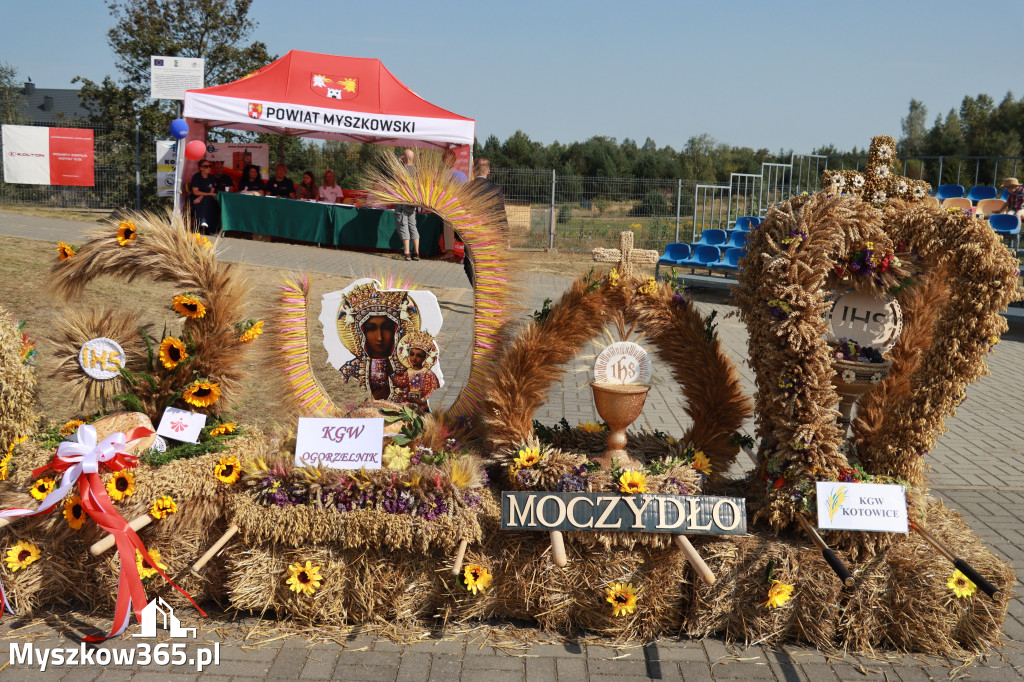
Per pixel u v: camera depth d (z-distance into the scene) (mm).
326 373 6621
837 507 3020
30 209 17750
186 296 3377
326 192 16359
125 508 3072
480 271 3607
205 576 3176
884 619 3070
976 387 8250
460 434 3555
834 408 3078
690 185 20219
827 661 2996
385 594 3115
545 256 17891
